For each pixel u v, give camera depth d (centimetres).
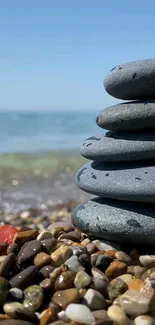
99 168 48
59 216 92
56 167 200
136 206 46
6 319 38
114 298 40
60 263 43
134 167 46
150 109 45
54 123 526
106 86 48
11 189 148
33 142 327
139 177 45
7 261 42
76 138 368
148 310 38
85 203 50
